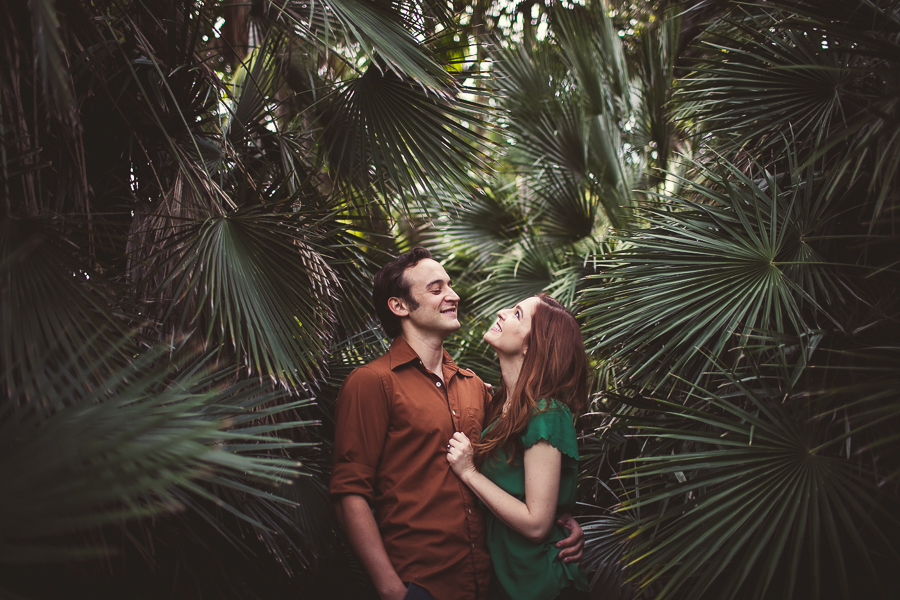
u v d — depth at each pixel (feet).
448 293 5.83
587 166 11.58
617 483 7.68
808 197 5.68
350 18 5.61
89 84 4.99
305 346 5.27
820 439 4.97
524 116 11.48
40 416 3.11
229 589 5.13
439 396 5.63
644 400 5.45
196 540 4.65
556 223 11.40
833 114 6.20
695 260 5.80
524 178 11.90
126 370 3.43
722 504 4.56
